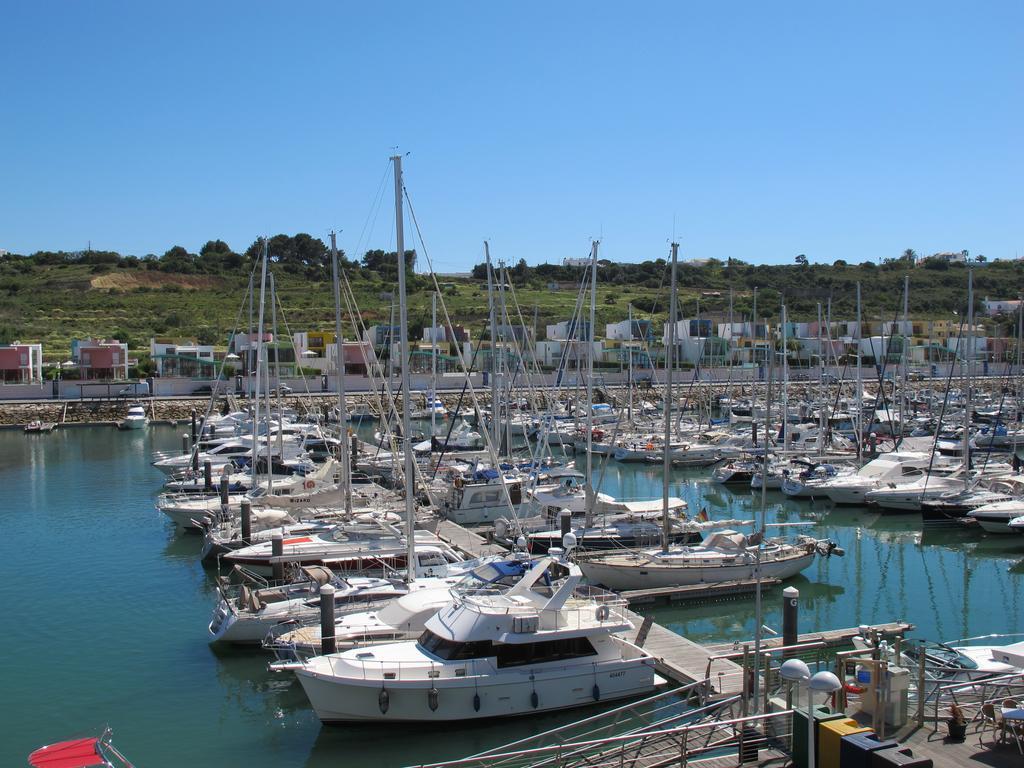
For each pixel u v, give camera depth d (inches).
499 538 1381.6
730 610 1149.7
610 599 977.5
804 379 3954.2
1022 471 1945.1
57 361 4333.2
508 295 5452.8
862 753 521.7
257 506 1466.5
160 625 1069.8
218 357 4047.7
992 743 605.3
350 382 3811.5
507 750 749.3
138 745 770.8
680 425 2642.7
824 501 1846.7
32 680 904.3
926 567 1378.0
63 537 1518.2
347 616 938.1
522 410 2925.7
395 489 1739.7
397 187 1061.1
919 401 3282.5
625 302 5679.1
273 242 7204.7
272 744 772.0
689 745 680.4
